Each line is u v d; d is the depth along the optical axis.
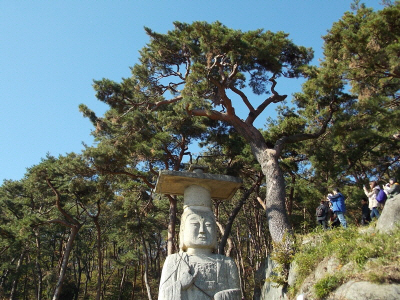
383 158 19.03
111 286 36.69
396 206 9.77
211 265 8.48
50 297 29.12
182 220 9.18
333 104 15.55
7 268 25.55
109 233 33.44
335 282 8.46
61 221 21.73
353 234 10.20
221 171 19.86
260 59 16.00
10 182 28.80
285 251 11.69
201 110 15.44
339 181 18.67
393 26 13.21
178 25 16.44
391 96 15.03
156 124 19.00
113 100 16.27
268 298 13.11
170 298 7.86
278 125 19.14
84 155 16.31
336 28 15.53
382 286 7.45
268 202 13.90
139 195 21.89
